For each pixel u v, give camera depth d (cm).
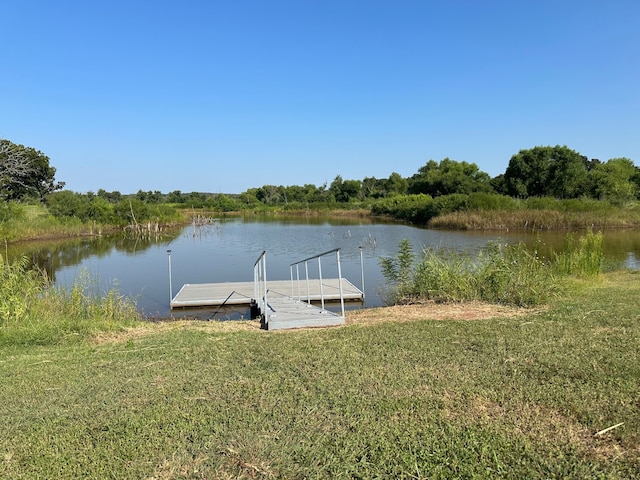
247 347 545
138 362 498
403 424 328
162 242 2661
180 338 611
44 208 3738
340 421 338
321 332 616
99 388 420
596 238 1323
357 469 279
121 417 354
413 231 3164
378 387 396
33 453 306
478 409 349
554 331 561
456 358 468
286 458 292
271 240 2683
